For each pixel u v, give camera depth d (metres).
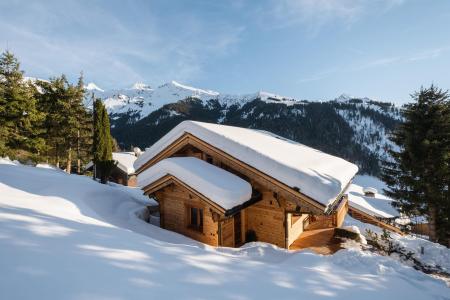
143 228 9.17
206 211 9.41
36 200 8.18
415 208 16.86
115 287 3.37
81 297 3.01
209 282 3.99
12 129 22.91
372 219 20.22
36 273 3.31
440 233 16.39
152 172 10.43
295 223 10.80
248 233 10.45
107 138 21.39
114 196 12.27
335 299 4.08
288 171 8.77
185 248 5.55
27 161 23.75
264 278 4.45
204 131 10.72
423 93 17.16
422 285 5.23
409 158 17.17
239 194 8.71
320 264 5.79
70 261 3.81
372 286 4.77
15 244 3.96
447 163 15.78
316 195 8.25
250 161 9.50
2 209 5.68
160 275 3.94
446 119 16.25
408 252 9.83
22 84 24.19
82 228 5.54
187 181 9.33
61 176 13.82
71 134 26.88
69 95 26.12
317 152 15.34
